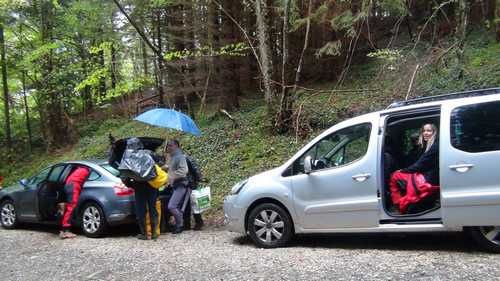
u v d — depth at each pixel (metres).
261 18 12.78
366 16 12.61
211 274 5.72
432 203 6.05
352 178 6.34
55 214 9.33
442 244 6.29
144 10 16.64
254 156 12.25
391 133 6.56
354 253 6.20
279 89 14.08
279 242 6.86
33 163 20.36
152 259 6.73
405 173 6.17
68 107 21.14
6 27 18.69
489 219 5.49
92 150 18.33
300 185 6.72
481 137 5.62
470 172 5.59
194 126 9.34
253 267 5.88
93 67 17.23
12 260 7.24
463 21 11.67
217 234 8.39
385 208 6.18
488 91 5.84
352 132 6.60
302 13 14.13
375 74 15.25
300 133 12.44
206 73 16.28
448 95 6.07
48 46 17.42
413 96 11.70
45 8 18.36
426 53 13.14
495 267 5.07
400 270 5.23
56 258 7.19
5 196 10.50
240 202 7.17
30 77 19.61
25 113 23.28
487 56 13.85
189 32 16.34
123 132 19.12
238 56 16.28
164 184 8.23
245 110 16.12
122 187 8.68
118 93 16.11
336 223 6.45
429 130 6.14
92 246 7.95
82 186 8.97
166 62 15.73
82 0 16.86
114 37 17.20
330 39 16.64
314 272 5.45
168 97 17.47
